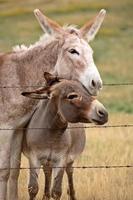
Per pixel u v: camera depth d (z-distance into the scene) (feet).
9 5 367.04
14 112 44.70
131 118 87.56
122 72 205.36
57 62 44.34
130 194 49.11
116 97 146.10
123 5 341.62
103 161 56.49
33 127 46.39
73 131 49.34
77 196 50.93
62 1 362.74
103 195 49.08
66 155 47.21
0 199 44.91
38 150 46.52
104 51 245.65
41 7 353.10
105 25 298.97
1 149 44.70
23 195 49.85
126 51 246.06
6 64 45.29
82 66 42.75
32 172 46.73
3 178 44.78
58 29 45.01
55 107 43.70
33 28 296.30
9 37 273.95
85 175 52.85
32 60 45.16
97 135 77.71
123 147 66.74
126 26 297.74
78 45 43.45
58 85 41.39
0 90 44.80
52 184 49.55
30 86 44.91
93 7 340.18
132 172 53.78
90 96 40.70
